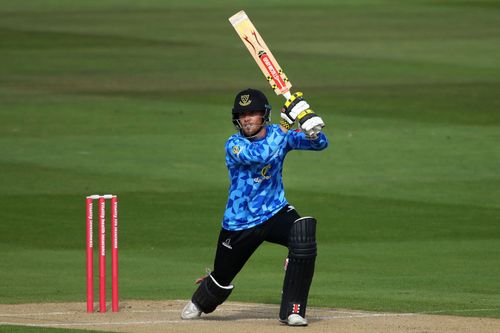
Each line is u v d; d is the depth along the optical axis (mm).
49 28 133000
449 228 59438
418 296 43719
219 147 78438
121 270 50875
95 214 61938
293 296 33938
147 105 91688
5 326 33656
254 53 34188
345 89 97812
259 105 33562
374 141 79938
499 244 56188
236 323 34625
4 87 98938
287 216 34219
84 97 94750
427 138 80750
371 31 130500
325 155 76312
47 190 66938
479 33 128375
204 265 52094
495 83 100438
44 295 44469
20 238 57375
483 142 79500
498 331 33219
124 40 124625
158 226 59719
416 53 115812
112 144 78688
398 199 65625
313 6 152125
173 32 130500
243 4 154625
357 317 36344
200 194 66562
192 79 103125
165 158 75125
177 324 34375
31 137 80625
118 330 32969
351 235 58156
